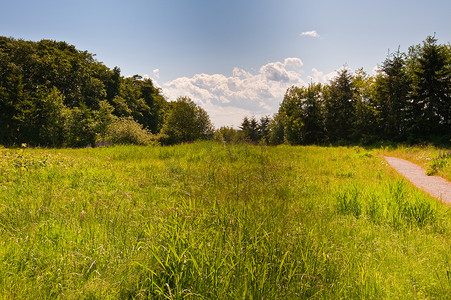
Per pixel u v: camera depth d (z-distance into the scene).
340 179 10.20
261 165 11.49
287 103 46.53
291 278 2.71
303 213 5.14
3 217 4.02
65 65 46.53
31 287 2.58
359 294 2.76
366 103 40.91
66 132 32.03
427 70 33.06
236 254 2.84
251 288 2.43
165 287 2.46
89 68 53.50
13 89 39.41
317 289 2.63
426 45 33.53
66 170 8.23
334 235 4.30
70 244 3.36
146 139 26.36
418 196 6.56
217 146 16.53
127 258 2.96
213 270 2.53
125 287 2.52
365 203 6.37
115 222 4.12
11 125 37.72
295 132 46.16
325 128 45.62
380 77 38.31
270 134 71.50
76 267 2.90
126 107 60.47
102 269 2.89
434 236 4.86
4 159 8.34
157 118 77.50
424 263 3.67
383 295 2.82
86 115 32.62
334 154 19.30
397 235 4.74
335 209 6.10
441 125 33.06
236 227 3.43
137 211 4.86
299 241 3.39
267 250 3.04
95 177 7.77
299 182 8.91
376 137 38.62
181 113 45.22
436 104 33.19
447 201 7.79
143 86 78.00
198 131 46.25
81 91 50.09
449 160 13.51
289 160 13.95
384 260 3.77
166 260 2.56
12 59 42.56
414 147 27.02
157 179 8.00
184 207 3.89
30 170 7.76
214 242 3.02
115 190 6.44
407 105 35.81
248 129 83.62
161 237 3.02
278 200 5.82
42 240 3.41
